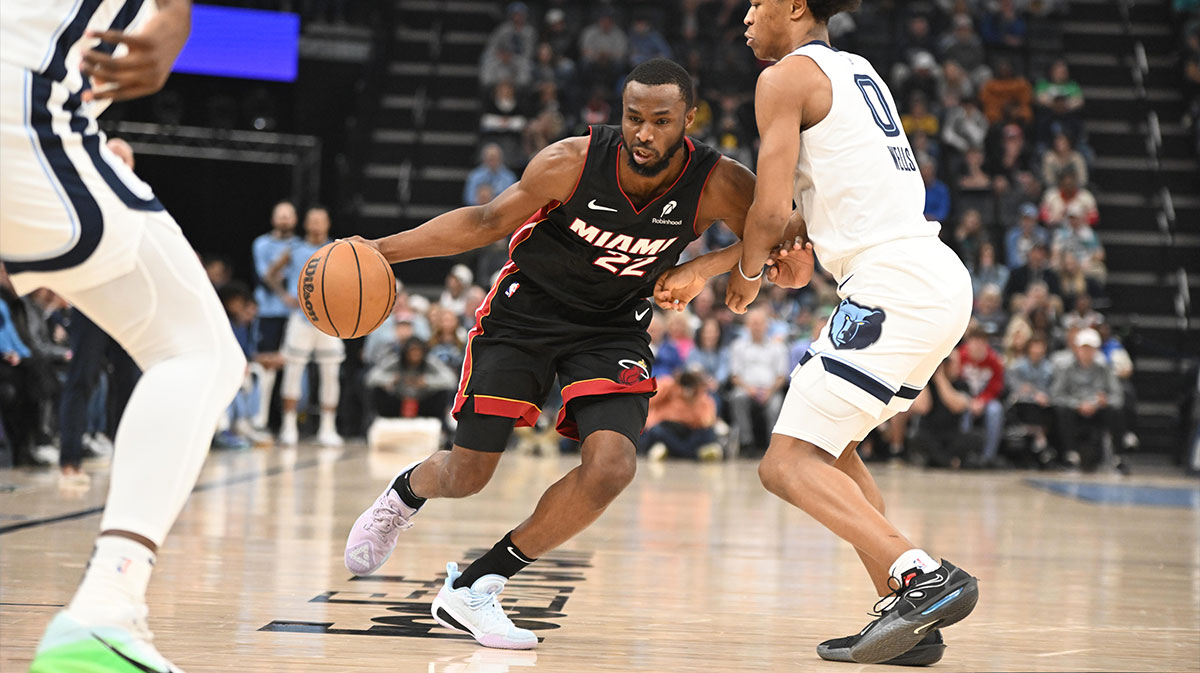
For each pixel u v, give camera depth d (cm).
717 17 2864
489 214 483
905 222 470
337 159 2581
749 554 798
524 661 452
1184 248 2591
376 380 1853
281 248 1873
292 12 2542
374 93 2711
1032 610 616
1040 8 2877
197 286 356
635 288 511
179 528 821
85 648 321
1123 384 2039
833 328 474
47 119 333
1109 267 2555
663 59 461
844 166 470
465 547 776
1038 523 1085
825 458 474
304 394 2023
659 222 484
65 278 340
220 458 1545
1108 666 479
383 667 430
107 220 338
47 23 336
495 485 1288
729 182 486
